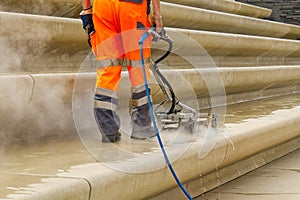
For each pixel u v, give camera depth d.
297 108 7.84
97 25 4.58
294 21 17.53
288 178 5.48
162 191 4.15
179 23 9.62
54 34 6.01
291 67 10.72
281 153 6.66
